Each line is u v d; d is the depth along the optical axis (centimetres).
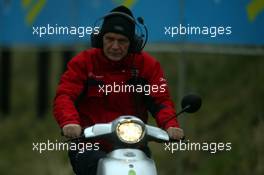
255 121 2933
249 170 2691
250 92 3159
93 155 1402
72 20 2812
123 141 1310
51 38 2992
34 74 5903
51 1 2975
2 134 4159
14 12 3309
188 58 3662
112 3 2678
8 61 4641
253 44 2411
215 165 2784
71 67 1498
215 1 2411
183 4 2422
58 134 3847
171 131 1409
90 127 1363
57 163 3272
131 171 1287
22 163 3478
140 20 1519
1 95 4753
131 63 1508
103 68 1501
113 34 1441
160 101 1495
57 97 1466
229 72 3462
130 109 1517
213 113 3134
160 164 2936
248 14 2405
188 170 2831
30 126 4225
